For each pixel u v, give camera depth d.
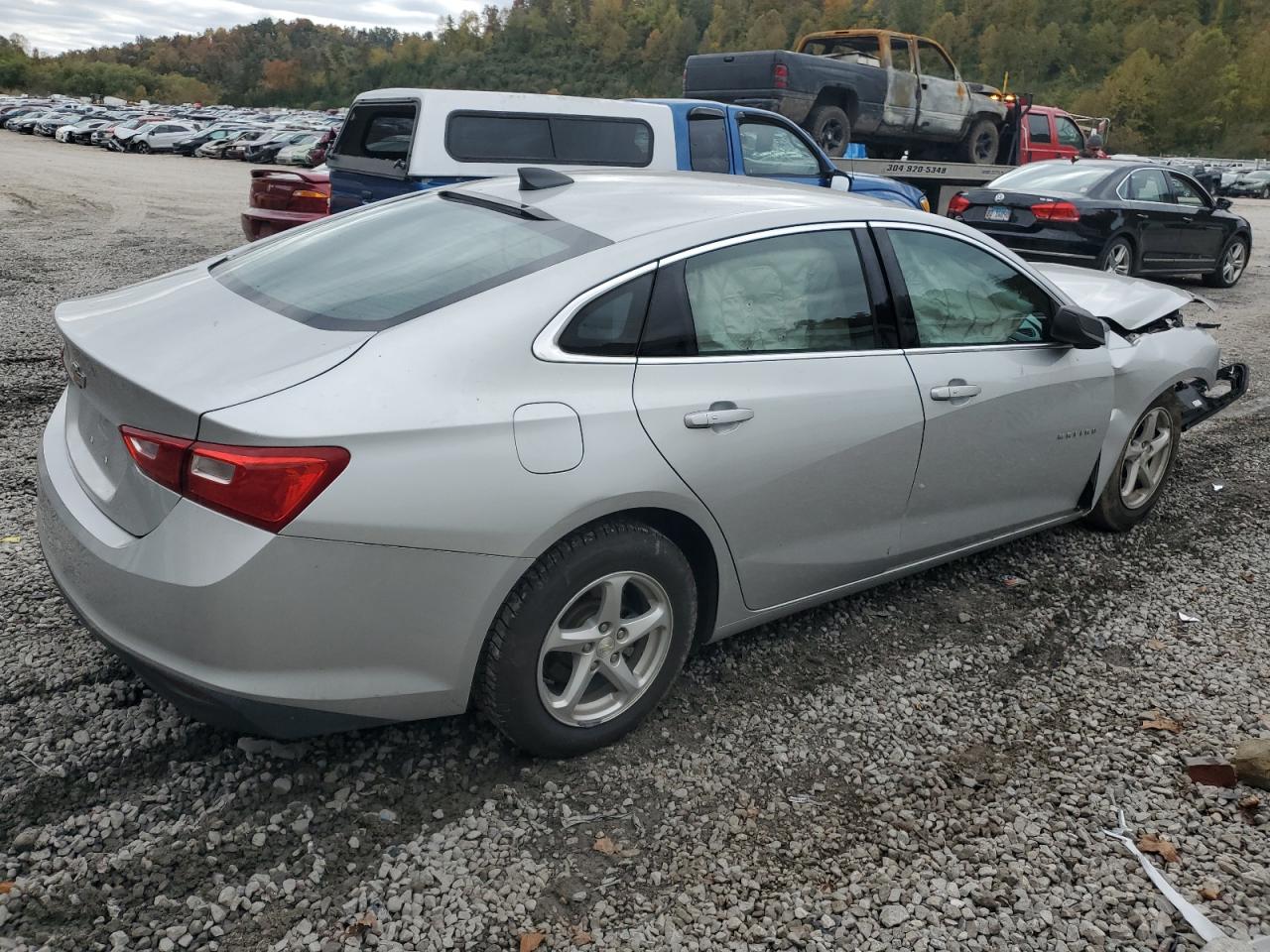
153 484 2.38
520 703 2.72
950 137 15.61
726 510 3.00
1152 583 4.39
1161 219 11.73
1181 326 5.16
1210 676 3.63
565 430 2.62
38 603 3.56
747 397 3.02
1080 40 164.50
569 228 3.04
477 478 2.48
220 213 17.69
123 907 2.30
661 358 2.88
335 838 2.56
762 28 176.38
